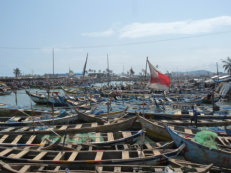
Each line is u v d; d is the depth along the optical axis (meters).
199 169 11.09
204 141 13.70
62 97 35.12
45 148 14.41
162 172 11.09
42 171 11.41
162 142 17.09
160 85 15.79
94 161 12.37
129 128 21.50
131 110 28.19
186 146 14.09
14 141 16.42
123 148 15.80
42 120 21.97
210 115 25.45
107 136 17.69
